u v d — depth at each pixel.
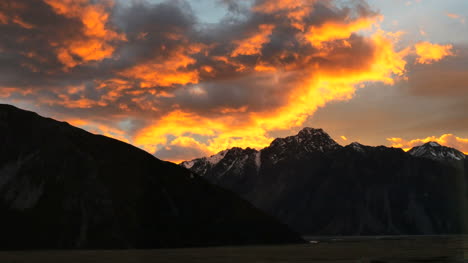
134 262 79.62
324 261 81.19
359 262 78.62
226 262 78.94
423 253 103.31
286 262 78.88
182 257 92.12
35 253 110.25
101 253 108.50
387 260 82.44
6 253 110.38
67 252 114.00
